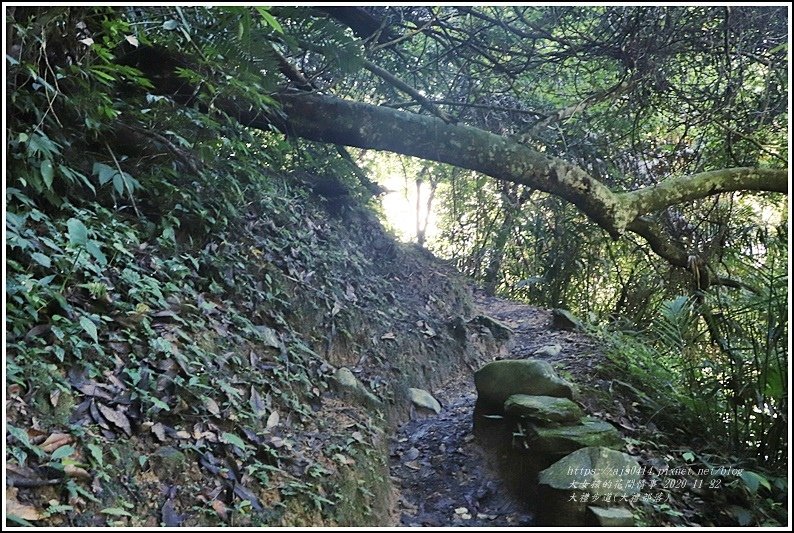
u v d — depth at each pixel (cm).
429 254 678
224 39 314
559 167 407
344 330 399
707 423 353
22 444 191
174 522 203
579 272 753
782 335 338
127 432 219
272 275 386
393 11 461
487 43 511
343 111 386
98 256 236
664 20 480
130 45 344
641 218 476
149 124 349
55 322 236
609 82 556
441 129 393
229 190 403
